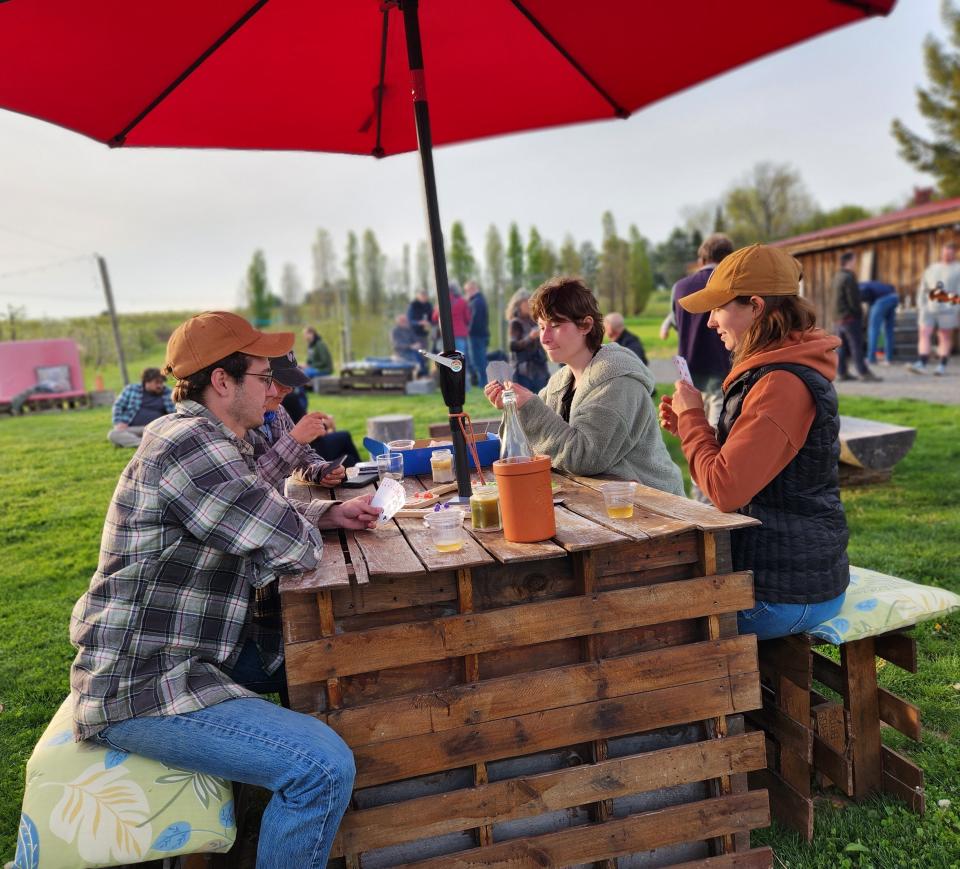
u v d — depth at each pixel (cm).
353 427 966
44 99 236
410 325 1477
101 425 1196
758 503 212
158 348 2833
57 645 385
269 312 2442
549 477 184
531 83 280
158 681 177
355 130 301
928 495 536
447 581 179
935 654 319
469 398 1168
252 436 290
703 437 213
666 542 192
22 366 1532
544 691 184
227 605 186
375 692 178
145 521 179
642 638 193
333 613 174
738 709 196
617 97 281
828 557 210
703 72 250
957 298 621
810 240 1652
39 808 173
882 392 1012
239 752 168
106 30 213
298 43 248
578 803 187
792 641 218
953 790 235
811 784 245
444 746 179
